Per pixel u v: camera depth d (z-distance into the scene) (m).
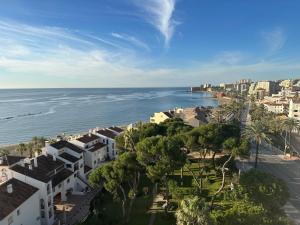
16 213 45.16
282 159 96.50
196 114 140.88
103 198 63.06
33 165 60.38
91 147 87.69
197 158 89.31
